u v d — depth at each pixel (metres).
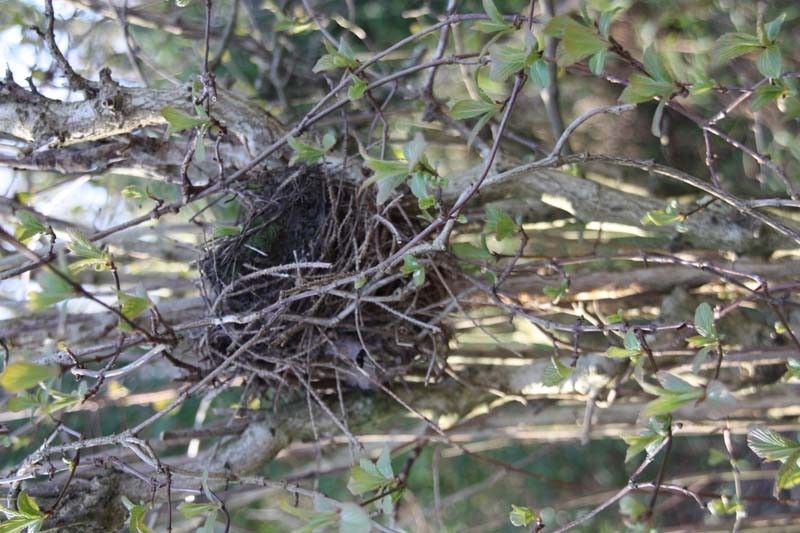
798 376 1.49
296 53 3.23
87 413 3.92
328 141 1.75
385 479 1.44
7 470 2.10
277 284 1.83
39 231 1.65
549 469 4.84
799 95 1.57
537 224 2.20
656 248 2.36
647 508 1.59
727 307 1.82
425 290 1.97
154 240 3.06
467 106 1.45
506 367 2.33
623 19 2.73
